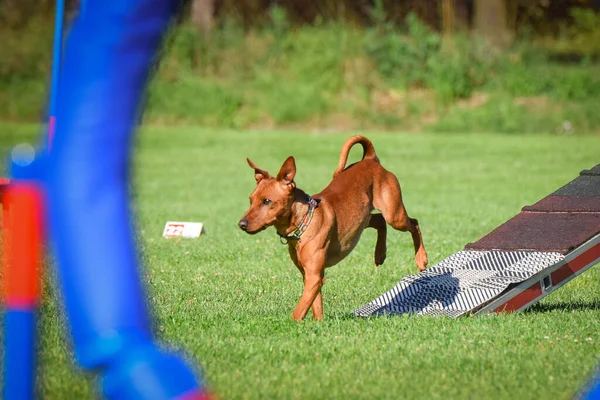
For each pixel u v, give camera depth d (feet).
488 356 26.09
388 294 34.42
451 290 32.83
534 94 133.39
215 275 41.09
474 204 70.33
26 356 15.74
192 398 14.28
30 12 143.33
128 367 14.30
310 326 29.68
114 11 14.47
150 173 93.15
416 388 22.99
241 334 28.99
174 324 30.32
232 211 67.36
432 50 137.59
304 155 106.22
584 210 34.63
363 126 128.98
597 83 132.57
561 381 23.50
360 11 156.66
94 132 14.57
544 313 32.50
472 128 126.82
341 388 23.12
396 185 35.40
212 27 146.00
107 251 14.51
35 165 15.47
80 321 14.48
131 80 14.82
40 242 15.80
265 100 134.00
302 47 140.26
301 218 29.68
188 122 132.26
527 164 97.55
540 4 153.89
